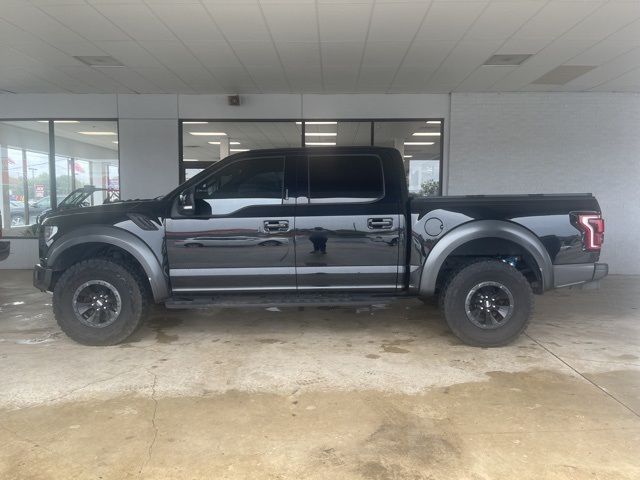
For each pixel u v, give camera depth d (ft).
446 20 20.01
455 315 15.99
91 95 32.55
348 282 16.22
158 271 15.98
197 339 17.30
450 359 15.12
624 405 11.82
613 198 31.91
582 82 29.25
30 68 26.66
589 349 16.07
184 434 10.50
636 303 23.16
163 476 8.96
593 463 9.33
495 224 15.74
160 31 21.17
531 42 22.45
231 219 15.87
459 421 11.05
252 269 16.05
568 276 15.99
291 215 15.89
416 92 31.78
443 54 24.20
